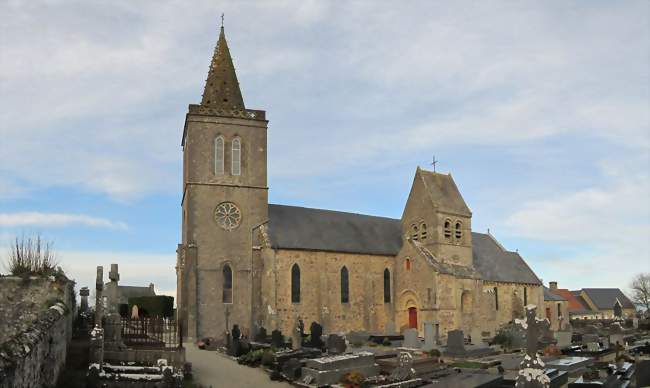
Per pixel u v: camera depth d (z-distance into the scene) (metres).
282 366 35.62
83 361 29.42
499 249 83.81
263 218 60.59
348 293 63.22
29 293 29.78
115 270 36.09
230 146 60.66
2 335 28.70
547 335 54.59
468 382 27.92
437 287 61.84
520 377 20.81
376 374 35.22
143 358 31.38
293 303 58.81
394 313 66.31
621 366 35.19
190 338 54.28
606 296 146.00
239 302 57.66
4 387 14.53
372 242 67.38
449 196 71.00
